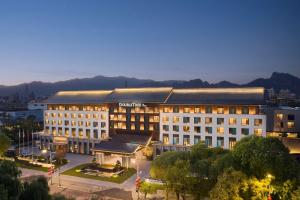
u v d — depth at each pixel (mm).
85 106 122125
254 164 48031
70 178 85688
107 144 103688
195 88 108750
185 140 103125
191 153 61281
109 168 91875
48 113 130125
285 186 45875
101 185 79125
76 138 120688
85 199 67938
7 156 109875
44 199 38938
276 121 125750
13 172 44531
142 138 106438
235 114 95625
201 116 100625
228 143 96562
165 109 106562
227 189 44906
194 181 53531
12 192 37125
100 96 123000
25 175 88375
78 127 123000
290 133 120688
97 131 119125
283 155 47906
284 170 47406
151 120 109688
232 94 99938
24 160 105062
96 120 119312
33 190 38469
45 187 41031
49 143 122750
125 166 98375
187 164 54719
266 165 47094
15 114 197000
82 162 105062
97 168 93000
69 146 122375
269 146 49469
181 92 109188
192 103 100375
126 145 100688
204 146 63031
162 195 68625
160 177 59781
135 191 74000
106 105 117562
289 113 123312
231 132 96250
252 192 48125
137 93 116375
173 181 54594
